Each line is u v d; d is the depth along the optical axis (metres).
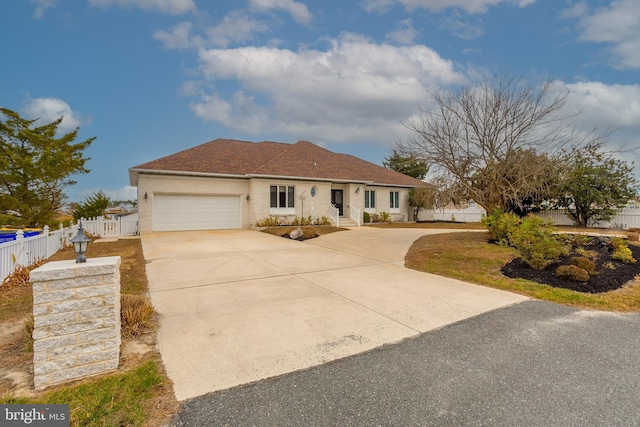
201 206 16.88
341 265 8.22
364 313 4.63
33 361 2.88
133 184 18.64
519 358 3.27
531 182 9.59
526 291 5.83
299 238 13.26
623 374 2.97
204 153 18.47
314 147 24.20
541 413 2.40
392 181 24.08
